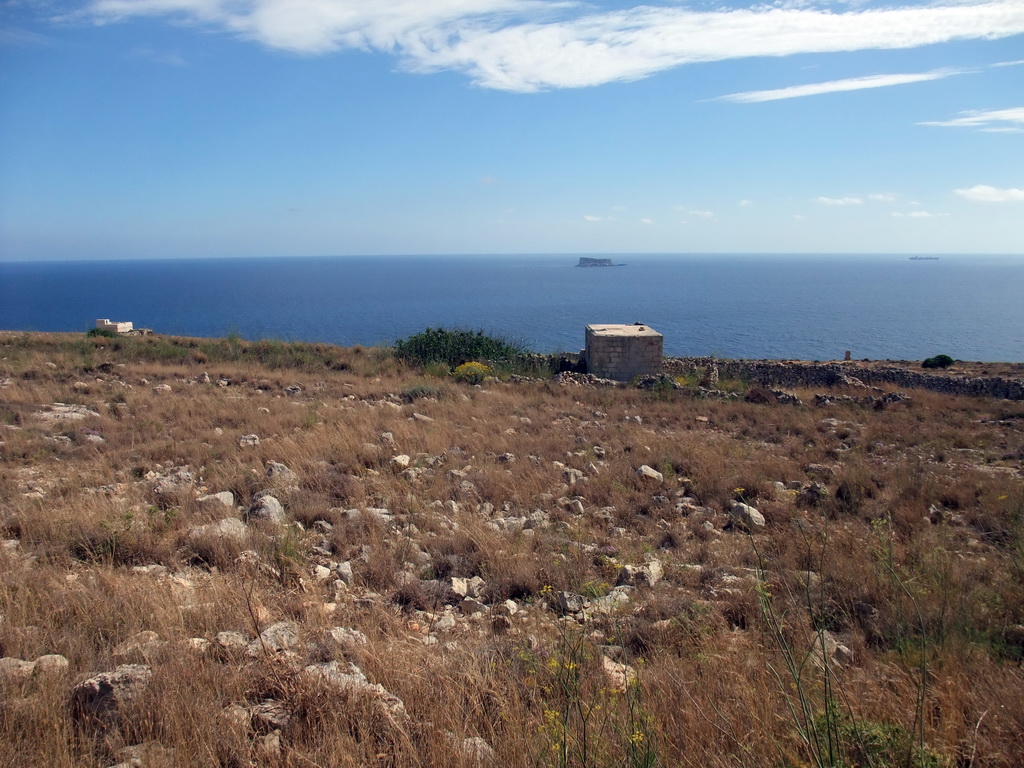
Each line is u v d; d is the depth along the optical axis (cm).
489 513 898
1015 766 368
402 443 1233
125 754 348
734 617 594
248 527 748
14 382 1641
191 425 1265
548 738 355
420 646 509
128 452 1055
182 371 2031
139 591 541
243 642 472
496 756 358
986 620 566
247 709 395
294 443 1124
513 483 1007
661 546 802
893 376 2997
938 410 2103
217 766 341
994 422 1908
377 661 459
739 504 928
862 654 514
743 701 410
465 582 663
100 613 500
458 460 1139
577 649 466
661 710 405
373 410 1536
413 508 874
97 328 3080
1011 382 2656
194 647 452
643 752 348
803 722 376
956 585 629
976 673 462
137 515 749
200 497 847
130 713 375
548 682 434
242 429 1267
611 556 748
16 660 425
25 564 595
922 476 1126
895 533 838
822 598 582
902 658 487
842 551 754
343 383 2048
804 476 1160
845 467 1217
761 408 2003
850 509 975
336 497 912
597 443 1384
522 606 621
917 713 382
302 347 2750
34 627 477
